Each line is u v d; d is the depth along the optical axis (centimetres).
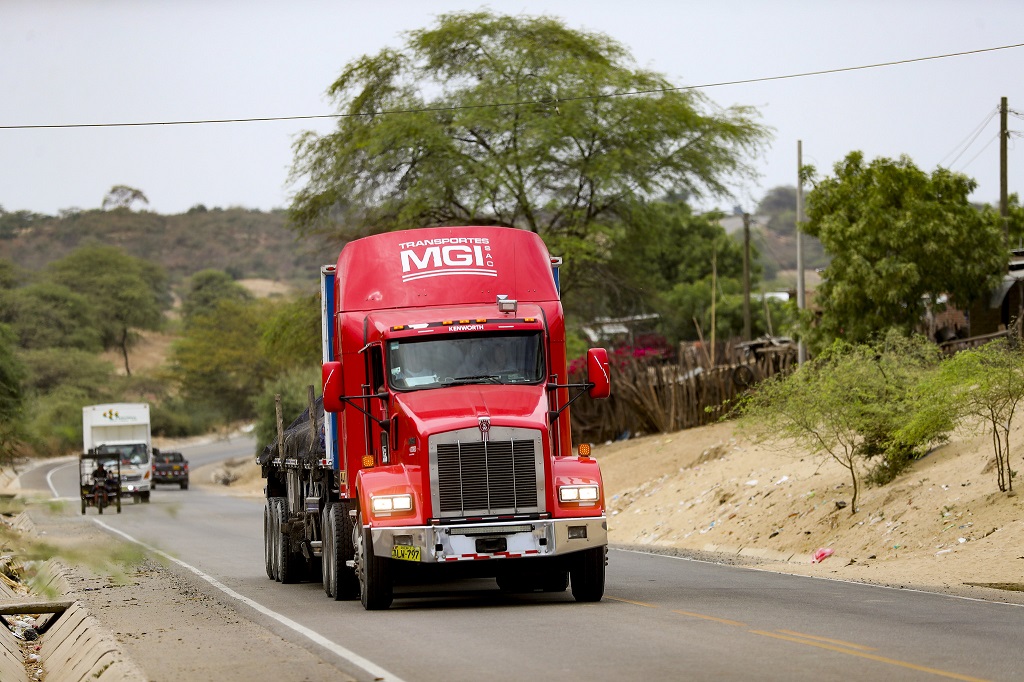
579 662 2630
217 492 16025
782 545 5994
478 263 4159
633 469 9256
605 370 3978
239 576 5375
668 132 10994
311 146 11600
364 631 3266
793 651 2753
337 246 11975
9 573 5375
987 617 3397
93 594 4612
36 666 3584
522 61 10838
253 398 16762
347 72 11469
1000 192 10519
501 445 3628
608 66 11212
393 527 3609
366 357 4022
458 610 3709
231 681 2555
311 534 4656
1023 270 9756
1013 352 5353
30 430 4475
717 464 8162
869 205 8369
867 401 5928
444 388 3856
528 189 10956
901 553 5159
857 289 8362
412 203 10738
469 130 11031
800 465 7150
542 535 3609
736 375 10044
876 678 2397
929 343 6159
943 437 5994
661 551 6325
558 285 4462
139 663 2841
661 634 3048
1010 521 4931
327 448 4294
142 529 8562
